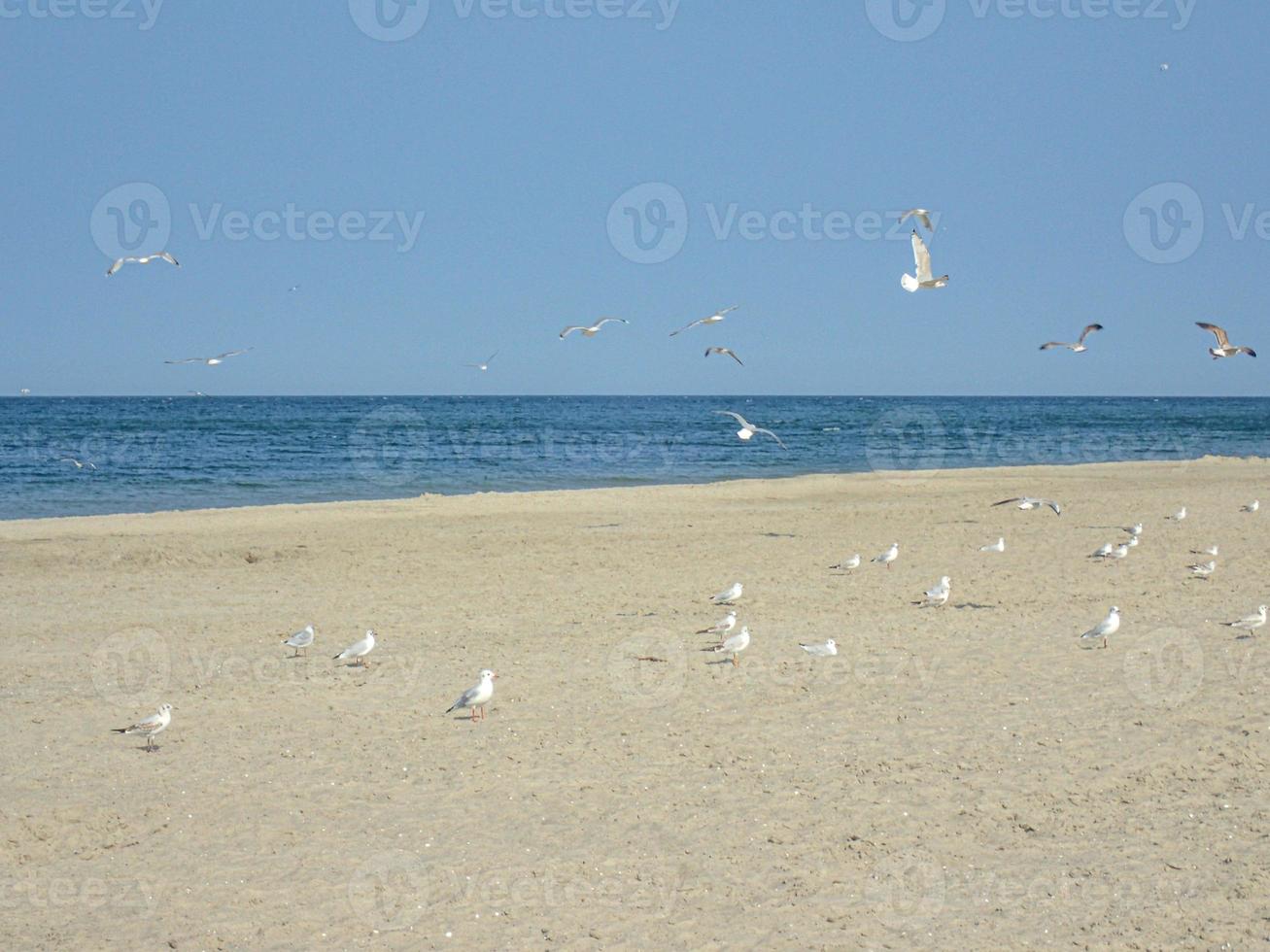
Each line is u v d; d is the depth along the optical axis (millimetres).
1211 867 8977
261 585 20781
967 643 15812
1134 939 7961
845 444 68688
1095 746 11609
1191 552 23391
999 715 12633
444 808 10297
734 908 8484
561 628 17125
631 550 24500
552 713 12906
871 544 25203
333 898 8703
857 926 8211
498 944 8023
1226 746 11531
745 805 10273
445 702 13375
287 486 42531
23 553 23812
